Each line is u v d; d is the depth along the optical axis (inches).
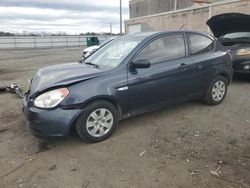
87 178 122.4
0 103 245.4
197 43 204.2
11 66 613.9
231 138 158.4
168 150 145.6
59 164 135.3
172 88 185.6
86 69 169.8
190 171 125.2
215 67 209.3
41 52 1208.2
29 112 146.7
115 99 159.5
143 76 169.5
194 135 163.6
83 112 149.6
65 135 145.7
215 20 318.0
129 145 153.2
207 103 217.2
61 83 147.3
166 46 185.6
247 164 130.0
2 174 127.8
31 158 142.1
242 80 320.5
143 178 121.0
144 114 201.2
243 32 318.7
